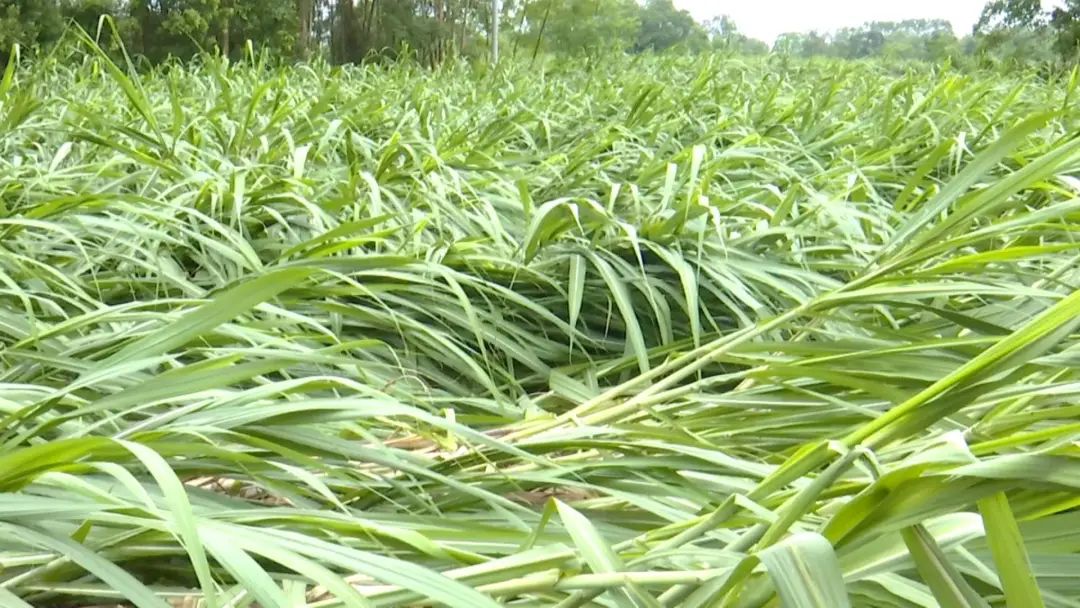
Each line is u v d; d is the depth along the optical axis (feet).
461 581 1.90
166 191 5.61
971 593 1.45
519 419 3.52
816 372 3.11
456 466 2.97
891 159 7.54
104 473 2.55
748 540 1.79
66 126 7.71
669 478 2.85
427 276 4.59
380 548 2.20
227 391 2.95
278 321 3.64
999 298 4.38
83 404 2.89
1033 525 1.80
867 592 1.99
